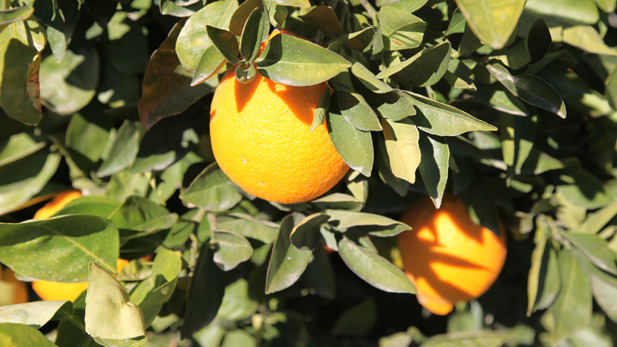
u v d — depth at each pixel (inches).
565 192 29.4
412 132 24.5
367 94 24.6
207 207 26.9
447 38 26.3
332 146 24.6
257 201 27.9
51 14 25.5
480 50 26.1
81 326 25.6
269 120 24.0
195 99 26.9
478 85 26.7
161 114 26.8
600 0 26.9
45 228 25.8
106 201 27.1
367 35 24.5
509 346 34.7
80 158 29.9
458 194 28.7
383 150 25.8
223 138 24.6
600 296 30.2
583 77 28.7
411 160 24.3
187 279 27.4
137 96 29.5
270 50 23.7
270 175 24.5
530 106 27.4
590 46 26.5
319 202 26.6
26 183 30.0
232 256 26.8
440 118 24.5
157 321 31.4
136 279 26.3
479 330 34.7
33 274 25.7
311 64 23.4
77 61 29.3
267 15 23.1
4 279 29.4
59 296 28.2
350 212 26.3
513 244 32.7
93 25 28.2
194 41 24.9
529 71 26.2
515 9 22.1
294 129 24.0
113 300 24.2
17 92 25.4
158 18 28.3
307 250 25.7
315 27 25.0
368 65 25.2
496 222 28.6
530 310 28.9
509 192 29.0
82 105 29.3
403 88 25.2
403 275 26.0
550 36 25.0
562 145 29.8
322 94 24.2
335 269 34.6
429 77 24.6
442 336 31.5
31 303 25.3
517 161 27.2
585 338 34.6
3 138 30.0
